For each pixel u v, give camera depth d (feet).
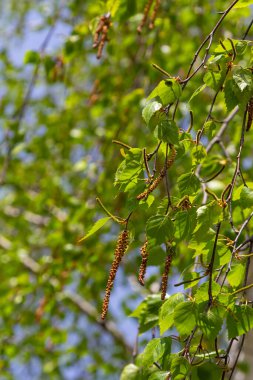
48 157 26.53
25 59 18.39
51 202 24.06
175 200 8.68
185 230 8.34
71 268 19.97
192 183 8.56
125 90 22.40
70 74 26.50
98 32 13.53
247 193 9.02
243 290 8.55
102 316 8.22
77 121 26.27
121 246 8.38
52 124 26.09
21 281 21.40
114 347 27.68
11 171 27.55
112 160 21.22
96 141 25.41
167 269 8.43
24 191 28.27
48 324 24.40
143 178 8.51
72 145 27.78
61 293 21.75
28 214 28.99
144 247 8.28
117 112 21.31
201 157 8.79
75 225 20.95
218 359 8.70
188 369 8.29
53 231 22.45
